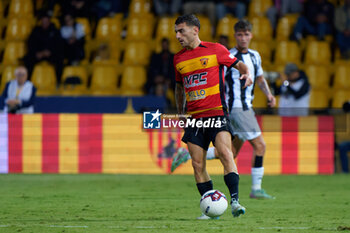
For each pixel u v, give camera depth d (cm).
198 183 2088
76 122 4119
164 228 1891
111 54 5756
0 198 2861
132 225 1969
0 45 5981
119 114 4141
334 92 5347
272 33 5869
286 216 2267
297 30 5700
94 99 4362
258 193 2906
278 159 4172
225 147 1992
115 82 5416
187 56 2022
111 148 4131
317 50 5656
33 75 5341
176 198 2894
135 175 4031
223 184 3512
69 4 5866
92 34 5997
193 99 2016
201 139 2042
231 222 2059
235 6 5838
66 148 4112
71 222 2056
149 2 6144
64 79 5362
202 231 1830
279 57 5612
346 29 5725
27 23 6056
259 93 4822
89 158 4128
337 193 3159
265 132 4166
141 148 4128
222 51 2008
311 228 1922
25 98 4300
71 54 5491
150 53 5697
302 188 3397
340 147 4262
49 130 4109
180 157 2762
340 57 5697
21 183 3538
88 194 3044
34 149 4100
